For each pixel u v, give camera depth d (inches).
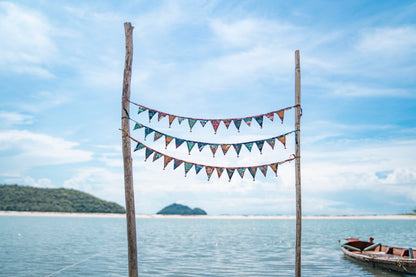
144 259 1074.7
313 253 1257.4
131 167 407.2
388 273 796.0
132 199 404.2
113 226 3373.5
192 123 415.8
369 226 4303.6
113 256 1140.5
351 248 1007.0
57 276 780.6
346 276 792.9
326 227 4037.9
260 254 1229.7
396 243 1729.8
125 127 407.8
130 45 423.5
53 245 1467.8
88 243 1611.7
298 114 455.5
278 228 3727.9
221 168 420.5
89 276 784.3
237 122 422.6
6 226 2775.6
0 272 815.1
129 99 414.6
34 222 3631.9
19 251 1216.8
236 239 1996.8
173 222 5590.6
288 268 908.6
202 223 5290.4
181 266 935.7
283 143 423.8
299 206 447.2
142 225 4210.1
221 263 995.9
